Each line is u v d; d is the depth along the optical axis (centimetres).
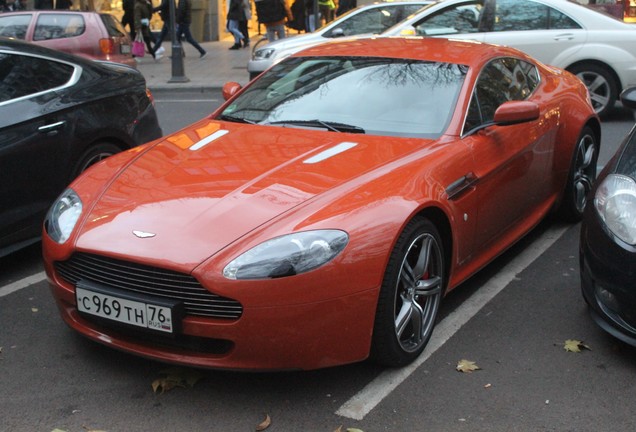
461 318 424
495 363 374
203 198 348
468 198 402
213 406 335
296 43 1143
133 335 341
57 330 409
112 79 575
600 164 771
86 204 366
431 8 1021
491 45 527
